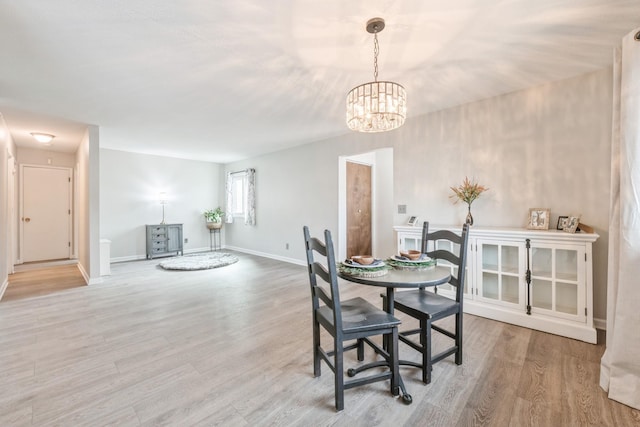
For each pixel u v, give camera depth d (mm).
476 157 3266
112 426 1483
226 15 1799
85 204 4508
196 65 2439
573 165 2693
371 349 2332
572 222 2561
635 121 1643
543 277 2549
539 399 1671
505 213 3070
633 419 1509
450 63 2426
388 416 1552
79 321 2850
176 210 6910
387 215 5852
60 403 1659
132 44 2117
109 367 2031
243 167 7031
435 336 2484
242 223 7148
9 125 4117
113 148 5836
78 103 3287
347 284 4262
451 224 3463
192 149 5941
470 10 1765
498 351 2217
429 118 3654
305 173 5477
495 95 3111
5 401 1674
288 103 3328
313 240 1835
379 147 4242
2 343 2389
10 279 4496
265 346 2340
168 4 1690
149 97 3125
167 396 1720
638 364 1611
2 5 1663
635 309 1631
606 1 1684
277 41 2094
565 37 2061
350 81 2754
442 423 1494
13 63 2363
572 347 2268
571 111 2701
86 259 4430
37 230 5852
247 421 1519
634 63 1642
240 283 4258
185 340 2445
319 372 1920
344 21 1866
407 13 1789
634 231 1642
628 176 1668
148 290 3908
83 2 1660
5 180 4043
